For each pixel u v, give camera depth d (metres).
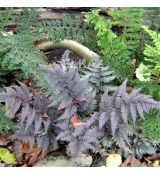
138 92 1.23
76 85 1.12
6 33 1.30
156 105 1.09
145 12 1.47
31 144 1.15
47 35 1.47
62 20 1.50
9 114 1.22
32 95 1.20
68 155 1.17
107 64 1.31
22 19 1.41
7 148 1.20
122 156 1.18
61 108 1.12
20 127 1.15
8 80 1.37
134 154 1.17
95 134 1.14
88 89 1.20
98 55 1.37
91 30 1.43
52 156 1.18
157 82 1.25
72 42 1.42
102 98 1.14
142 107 1.10
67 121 1.14
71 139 1.11
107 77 1.25
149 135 1.17
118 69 1.31
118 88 1.13
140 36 1.41
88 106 1.19
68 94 1.13
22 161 1.18
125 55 1.32
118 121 1.11
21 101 1.11
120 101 1.12
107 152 1.17
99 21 1.31
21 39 1.26
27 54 1.20
